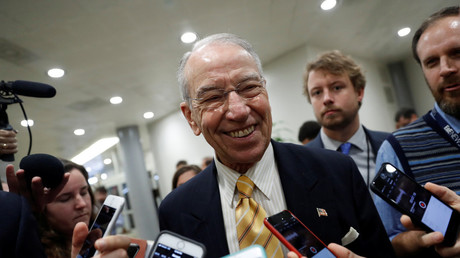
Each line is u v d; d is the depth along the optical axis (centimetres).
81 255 70
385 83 646
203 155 678
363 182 95
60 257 112
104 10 302
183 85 96
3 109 102
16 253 62
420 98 627
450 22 95
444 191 80
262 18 379
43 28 311
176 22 348
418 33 106
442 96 98
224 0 327
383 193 83
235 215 87
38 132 657
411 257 92
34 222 69
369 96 595
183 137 716
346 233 85
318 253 69
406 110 408
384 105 623
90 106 568
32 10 280
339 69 156
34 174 80
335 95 158
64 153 923
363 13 409
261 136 88
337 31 457
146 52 406
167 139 757
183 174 217
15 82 104
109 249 60
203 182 102
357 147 164
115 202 78
